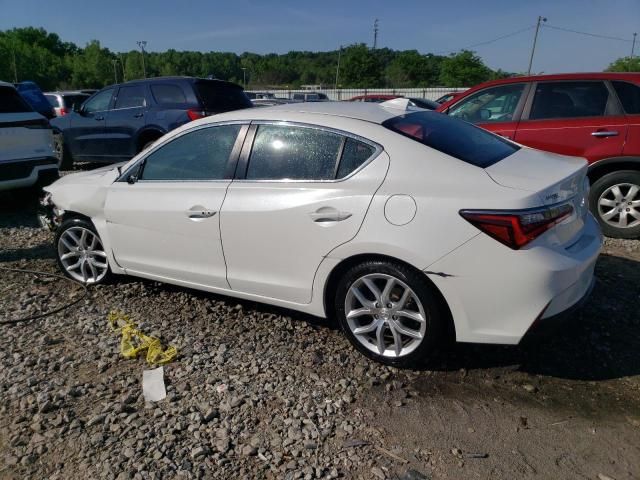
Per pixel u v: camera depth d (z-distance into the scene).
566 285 2.80
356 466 2.44
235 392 3.01
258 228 3.42
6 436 2.70
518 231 2.70
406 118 3.45
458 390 3.00
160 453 2.52
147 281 4.70
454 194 2.86
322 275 3.26
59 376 3.22
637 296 4.09
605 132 5.36
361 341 3.29
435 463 2.45
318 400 2.93
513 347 3.40
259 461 2.48
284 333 3.71
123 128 9.24
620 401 2.86
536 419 2.74
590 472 2.37
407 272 2.97
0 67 65.81
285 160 3.43
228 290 3.76
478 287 2.81
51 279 4.82
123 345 3.54
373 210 3.01
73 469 2.46
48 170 7.21
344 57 63.12
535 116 5.75
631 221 5.49
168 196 3.86
